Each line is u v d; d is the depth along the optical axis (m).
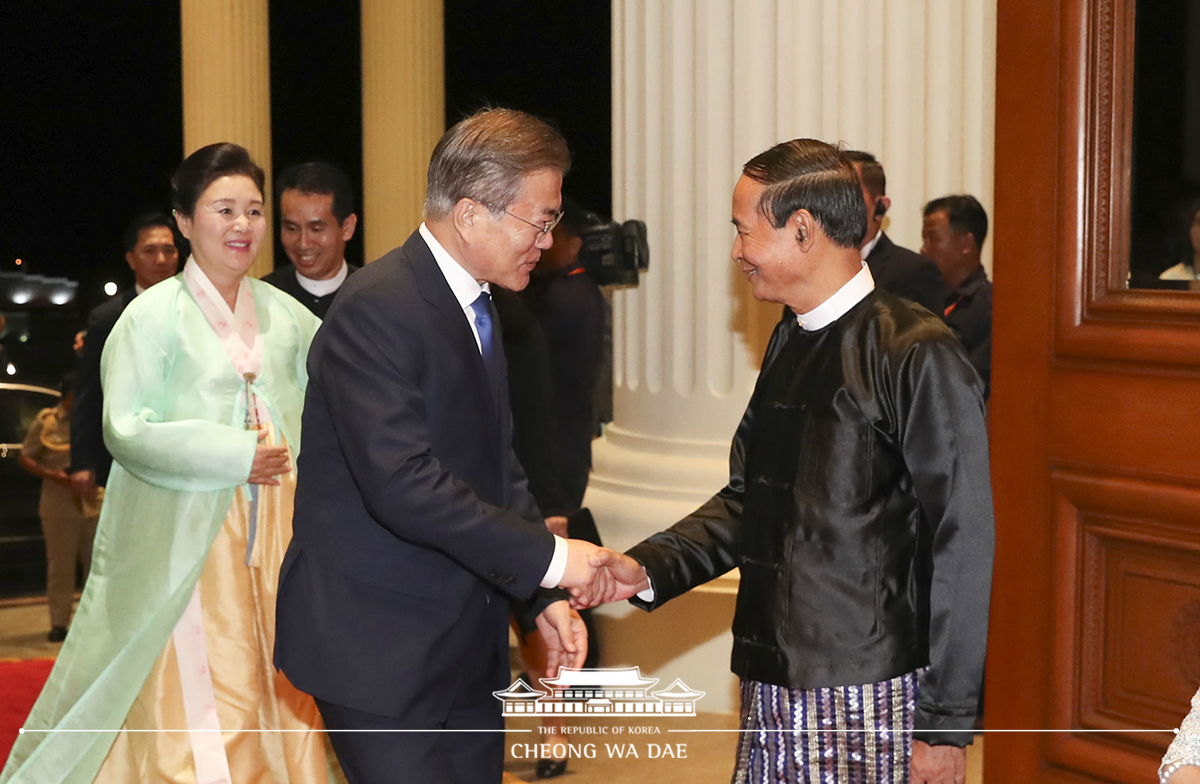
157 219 4.54
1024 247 2.23
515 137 2.04
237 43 7.50
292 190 3.62
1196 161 2.01
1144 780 2.08
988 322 3.95
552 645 2.29
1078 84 2.11
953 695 1.89
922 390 1.90
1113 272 2.10
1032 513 2.24
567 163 2.09
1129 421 2.07
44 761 2.75
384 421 1.96
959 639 1.89
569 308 3.90
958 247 3.95
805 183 1.99
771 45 4.12
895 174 4.20
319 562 2.09
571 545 2.05
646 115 4.36
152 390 2.82
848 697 1.94
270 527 2.88
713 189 4.24
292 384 2.98
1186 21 2.02
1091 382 2.13
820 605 1.95
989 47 4.10
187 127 7.59
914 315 1.98
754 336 4.23
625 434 4.59
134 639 2.76
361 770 2.06
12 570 6.37
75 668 2.80
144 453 2.72
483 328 2.17
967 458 1.89
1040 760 2.26
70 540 5.15
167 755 2.76
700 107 4.22
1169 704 2.06
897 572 1.95
